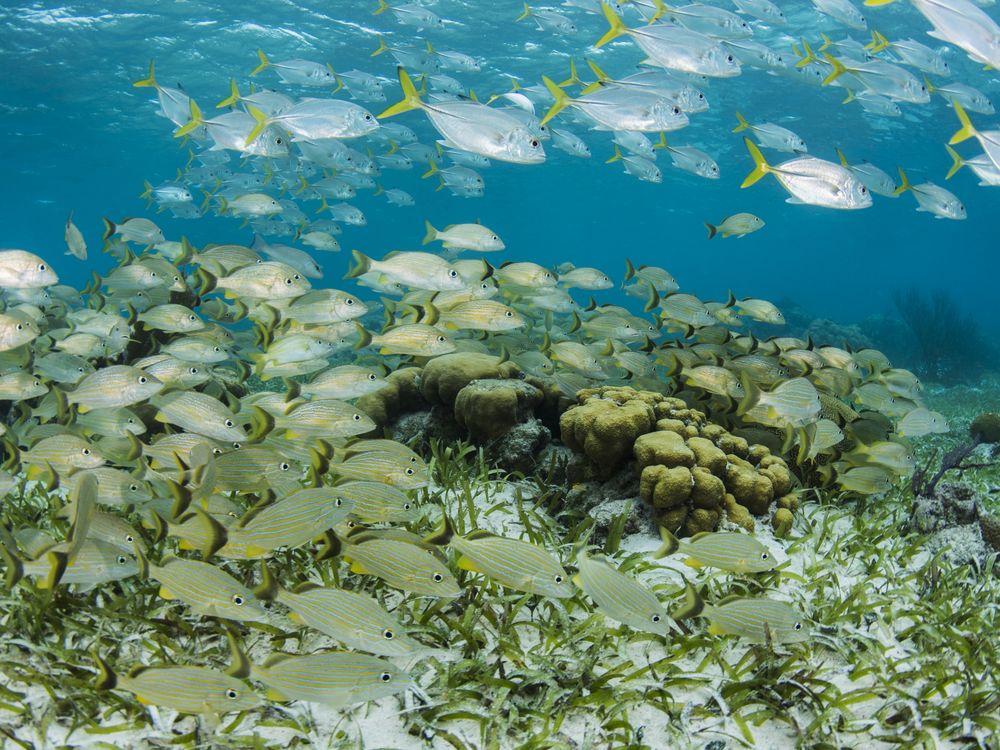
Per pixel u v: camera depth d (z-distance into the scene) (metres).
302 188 5.98
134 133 13.81
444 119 2.00
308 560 1.65
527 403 2.41
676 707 1.33
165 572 1.22
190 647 1.41
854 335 9.75
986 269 62.56
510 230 38.44
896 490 2.47
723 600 1.30
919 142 13.19
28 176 17.88
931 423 2.50
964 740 1.32
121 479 1.58
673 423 2.11
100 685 1.11
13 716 1.27
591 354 2.49
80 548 1.26
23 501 1.99
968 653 1.48
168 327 2.34
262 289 2.25
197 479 1.50
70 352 2.35
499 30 9.19
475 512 1.90
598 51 9.72
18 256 1.97
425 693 1.31
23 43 9.08
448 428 2.54
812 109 11.61
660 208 26.94
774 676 1.38
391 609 1.53
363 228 38.19
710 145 14.48
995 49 1.64
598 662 1.42
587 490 2.11
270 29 9.00
